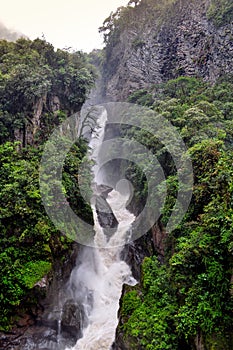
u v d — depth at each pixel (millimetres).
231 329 7270
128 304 10570
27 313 10961
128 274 14906
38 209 12445
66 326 11617
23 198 12242
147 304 10078
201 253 8516
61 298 12102
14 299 10562
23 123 16688
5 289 10641
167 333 8617
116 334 10258
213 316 7312
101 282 14695
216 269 7836
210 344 7098
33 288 10805
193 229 10320
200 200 10859
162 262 12727
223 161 10469
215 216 8641
